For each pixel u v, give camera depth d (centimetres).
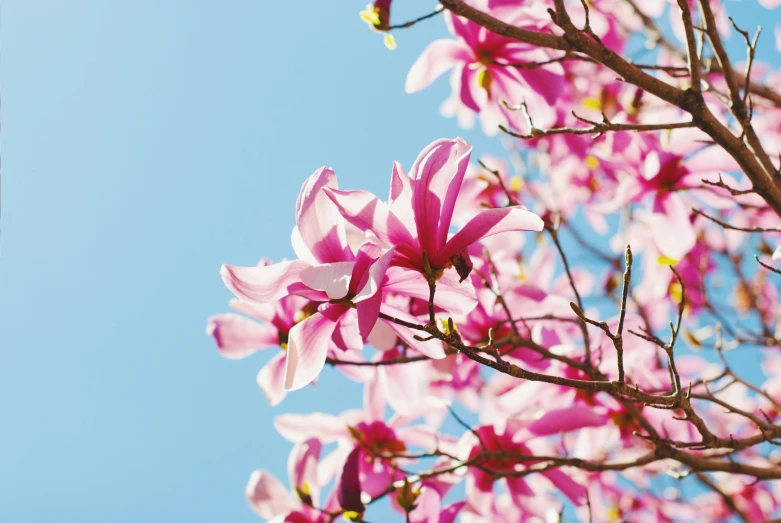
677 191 174
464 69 172
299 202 137
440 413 182
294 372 138
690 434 181
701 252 212
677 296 208
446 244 135
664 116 185
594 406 180
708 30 151
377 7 158
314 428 179
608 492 240
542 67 170
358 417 180
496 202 231
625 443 182
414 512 167
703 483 188
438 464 178
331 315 139
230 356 173
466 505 176
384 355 178
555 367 176
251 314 171
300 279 136
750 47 152
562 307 175
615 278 223
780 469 160
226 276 136
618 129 151
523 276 198
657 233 174
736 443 147
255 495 169
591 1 190
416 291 140
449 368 177
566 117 221
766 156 154
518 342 163
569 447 224
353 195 134
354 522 159
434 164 135
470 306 140
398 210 134
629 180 175
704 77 163
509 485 176
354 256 137
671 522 243
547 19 167
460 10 150
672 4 188
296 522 168
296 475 168
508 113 174
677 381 140
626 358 178
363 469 178
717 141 151
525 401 176
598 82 222
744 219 222
